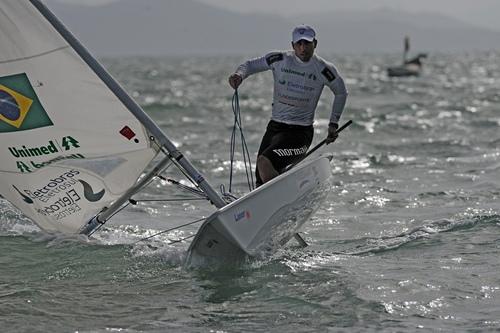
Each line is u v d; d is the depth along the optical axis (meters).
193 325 20.94
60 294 23.67
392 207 37.47
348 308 21.94
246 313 21.83
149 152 26.58
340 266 26.12
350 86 172.38
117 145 26.53
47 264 26.88
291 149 28.56
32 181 27.31
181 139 67.19
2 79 25.80
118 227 33.06
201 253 25.69
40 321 21.30
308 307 22.11
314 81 28.36
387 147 61.34
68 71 25.69
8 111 26.06
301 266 26.03
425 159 54.31
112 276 25.48
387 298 22.64
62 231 28.78
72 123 26.23
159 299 23.16
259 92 149.75
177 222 34.75
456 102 111.81
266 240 25.84
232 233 23.94
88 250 28.41
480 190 41.00
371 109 99.06
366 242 30.11
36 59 25.50
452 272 25.22
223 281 24.58
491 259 26.73
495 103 108.62
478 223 32.03
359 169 50.41
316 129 75.94
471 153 56.88
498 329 20.12
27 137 26.44
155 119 85.50
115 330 20.59
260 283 24.31
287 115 28.69
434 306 21.97
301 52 27.83
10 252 28.30
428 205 37.53
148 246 29.11
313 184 27.17
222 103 111.62
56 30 25.19
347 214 36.00
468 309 21.72
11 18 25.06
